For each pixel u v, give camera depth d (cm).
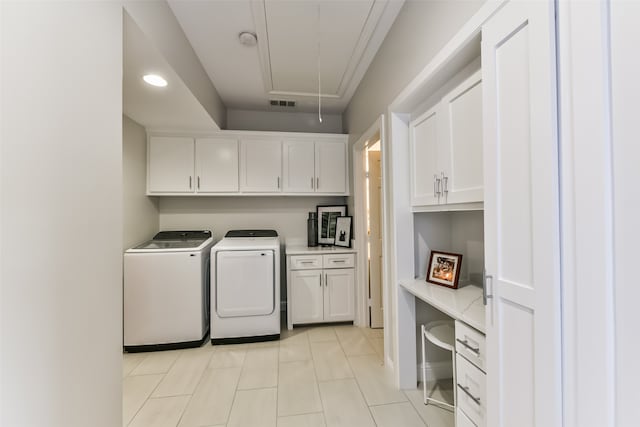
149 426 160
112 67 108
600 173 64
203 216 344
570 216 71
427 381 203
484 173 98
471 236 180
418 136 179
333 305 310
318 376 210
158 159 302
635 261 58
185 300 260
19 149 70
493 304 95
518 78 85
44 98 77
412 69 164
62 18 83
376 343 267
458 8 120
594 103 64
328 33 201
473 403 120
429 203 164
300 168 331
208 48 220
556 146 73
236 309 270
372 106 238
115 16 111
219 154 314
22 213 71
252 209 355
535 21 77
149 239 308
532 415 80
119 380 109
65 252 84
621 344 60
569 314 71
